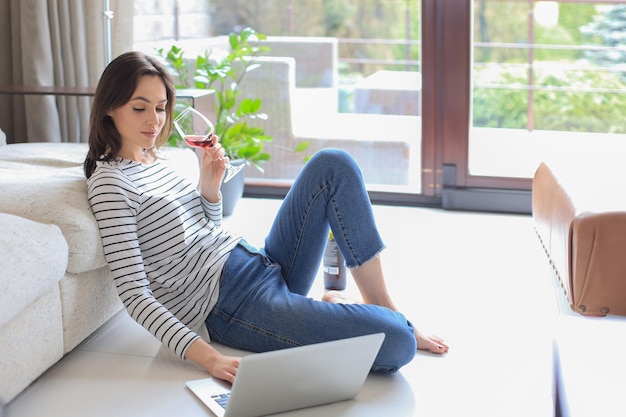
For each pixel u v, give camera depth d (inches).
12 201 97.5
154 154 107.4
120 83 99.1
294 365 85.9
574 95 170.4
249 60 182.1
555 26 168.4
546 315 120.6
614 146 170.6
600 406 91.7
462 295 128.7
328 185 103.6
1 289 81.7
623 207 102.3
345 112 180.4
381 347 97.3
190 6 180.9
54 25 166.2
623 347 109.2
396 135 179.0
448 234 160.6
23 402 92.0
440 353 107.4
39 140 166.4
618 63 167.5
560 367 102.3
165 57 175.2
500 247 152.6
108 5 164.4
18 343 88.7
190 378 97.9
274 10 179.0
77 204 98.3
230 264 104.4
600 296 102.4
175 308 102.7
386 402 93.7
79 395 93.7
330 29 177.3
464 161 176.2
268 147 185.6
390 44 175.2
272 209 176.4
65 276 97.4
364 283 106.5
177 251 101.5
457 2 169.6
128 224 97.8
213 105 164.6
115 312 112.2
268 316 99.8
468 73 172.2
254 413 87.9
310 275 108.5
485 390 97.4
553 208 116.6
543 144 173.3
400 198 181.3
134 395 93.7
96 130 101.2
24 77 167.0
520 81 171.5
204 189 108.5
